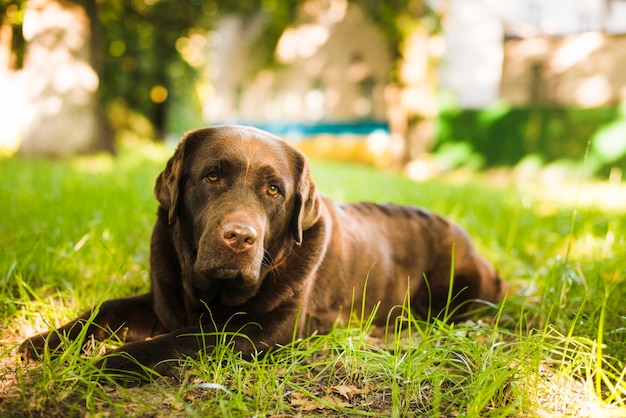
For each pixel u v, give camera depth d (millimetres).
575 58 6270
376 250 1244
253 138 1000
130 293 1254
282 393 855
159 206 1074
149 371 864
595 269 1318
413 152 6051
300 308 1030
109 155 4516
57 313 1082
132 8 6215
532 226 2129
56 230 1488
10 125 4906
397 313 1285
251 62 8398
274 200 982
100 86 4664
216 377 876
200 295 1001
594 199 2891
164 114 8398
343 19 7180
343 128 7281
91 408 784
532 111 5562
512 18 6758
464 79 6551
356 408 852
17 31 4965
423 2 5793
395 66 5922
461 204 2533
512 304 1306
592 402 868
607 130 5227
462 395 890
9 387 829
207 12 6707
